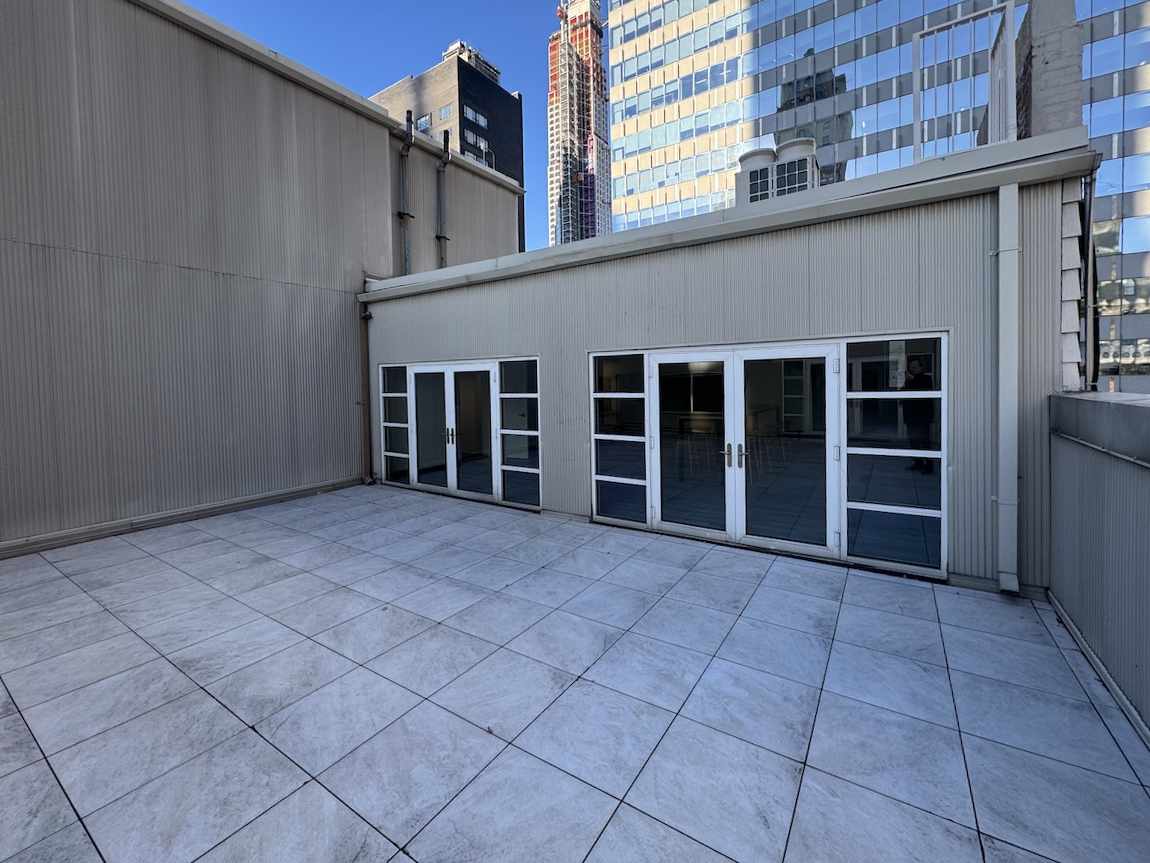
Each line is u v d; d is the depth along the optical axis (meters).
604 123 79.12
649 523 6.05
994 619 3.73
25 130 5.55
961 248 4.24
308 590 4.50
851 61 31.50
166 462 6.69
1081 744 2.43
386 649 3.46
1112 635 2.78
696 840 1.96
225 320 7.29
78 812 2.13
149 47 6.49
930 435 4.45
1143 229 22.70
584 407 6.48
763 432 5.30
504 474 7.47
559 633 3.65
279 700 2.91
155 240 6.57
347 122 8.93
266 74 7.76
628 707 2.80
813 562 4.98
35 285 5.64
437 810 2.12
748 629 3.65
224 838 2.00
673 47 40.84
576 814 2.09
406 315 8.47
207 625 3.85
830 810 2.09
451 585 4.57
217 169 7.18
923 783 2.22
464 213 12.06
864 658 3.25
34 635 3.71
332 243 8.67
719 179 39.22
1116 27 23.06
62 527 5.84
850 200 4.56
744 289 5.24
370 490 8.73
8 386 5.47
